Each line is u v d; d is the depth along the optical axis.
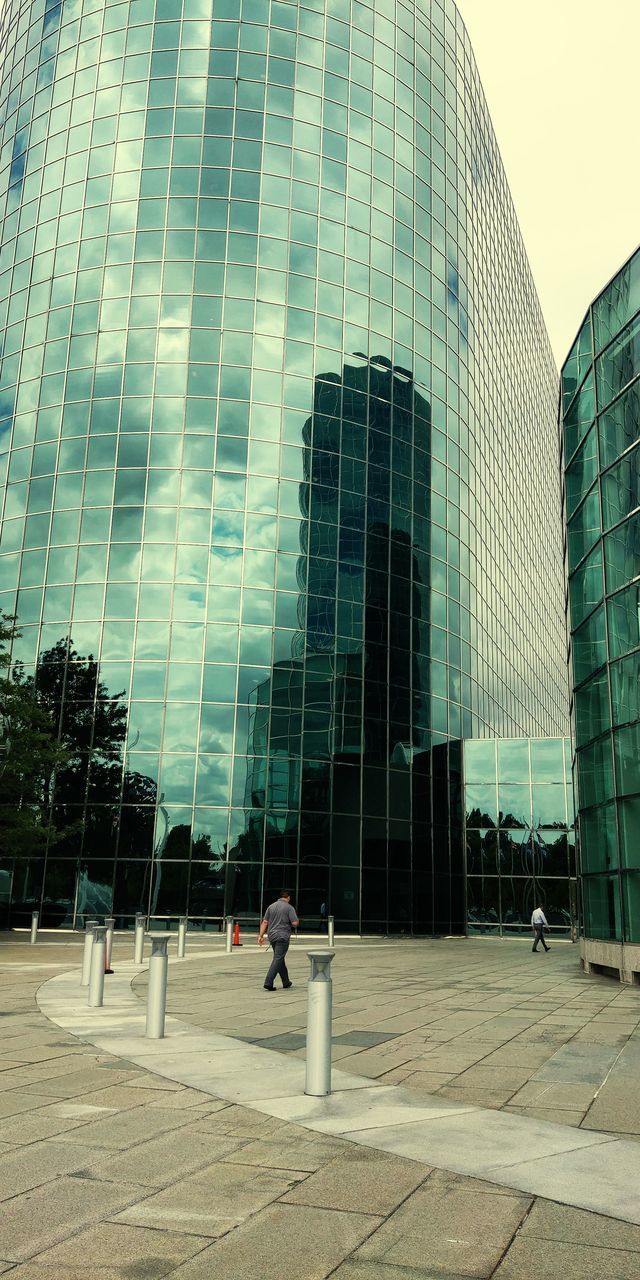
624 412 19.86
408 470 41.69
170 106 40.50
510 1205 5.09
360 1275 4.18
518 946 34.97
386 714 38.16
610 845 19.98
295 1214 4.93
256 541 36.84
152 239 39.28
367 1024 12.09
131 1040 10.41
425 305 44.56
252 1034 11.02
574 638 24.00
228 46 41.06
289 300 39.38
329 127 41.81
